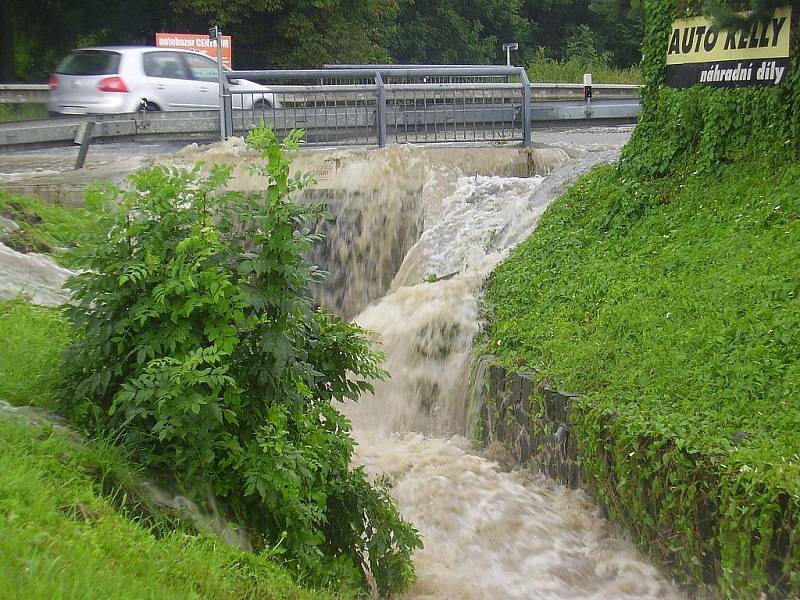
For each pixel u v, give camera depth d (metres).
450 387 9.77
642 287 8.94
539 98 30.33
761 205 9.33
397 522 5.95
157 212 5.07
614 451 6.71
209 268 4.85
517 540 7.24
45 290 7.61
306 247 4.91
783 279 7.81
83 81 18.56
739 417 6.36
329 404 5.92
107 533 3.92
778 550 5.27
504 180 13.48
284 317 4.97
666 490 6.14
